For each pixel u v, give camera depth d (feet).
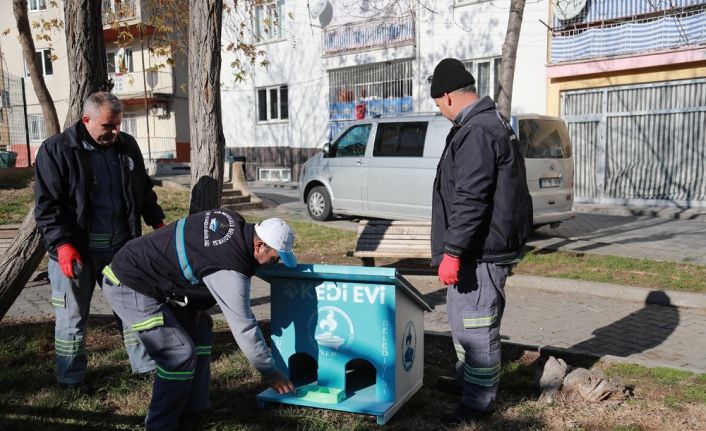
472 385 11.10
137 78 94.22
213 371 13.65
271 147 73.92
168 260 9.87
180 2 34.19
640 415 11.47
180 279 10.00
